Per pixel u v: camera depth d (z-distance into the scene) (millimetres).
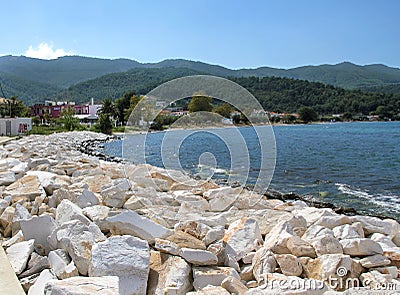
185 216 4781
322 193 8672
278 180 10430
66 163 9117
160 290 2816
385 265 3201
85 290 2332
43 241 3648
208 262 3152
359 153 18344
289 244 3424
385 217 6488
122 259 2865
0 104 40156
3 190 5734
